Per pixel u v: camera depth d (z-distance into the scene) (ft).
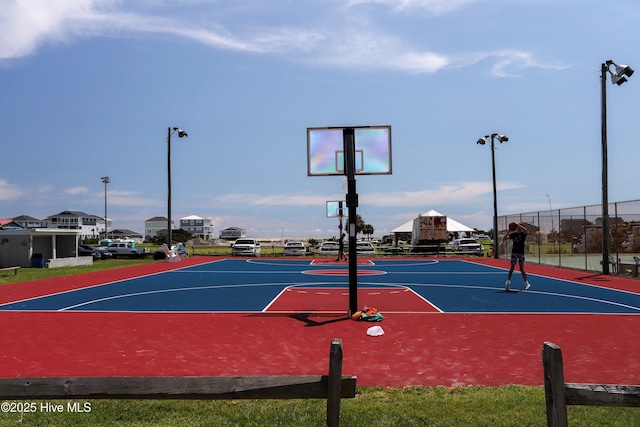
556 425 9.98
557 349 10.14
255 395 10.57
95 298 48.14
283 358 24.16
